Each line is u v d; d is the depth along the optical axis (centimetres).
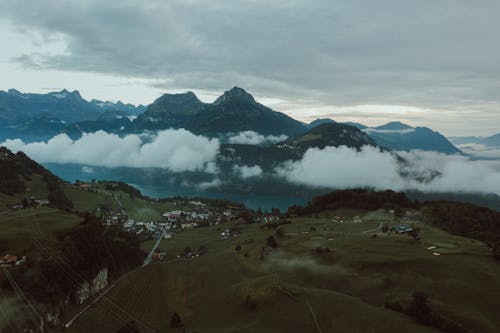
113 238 17550
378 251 13662
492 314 9175
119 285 13650
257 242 19038
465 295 10050
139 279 14875
